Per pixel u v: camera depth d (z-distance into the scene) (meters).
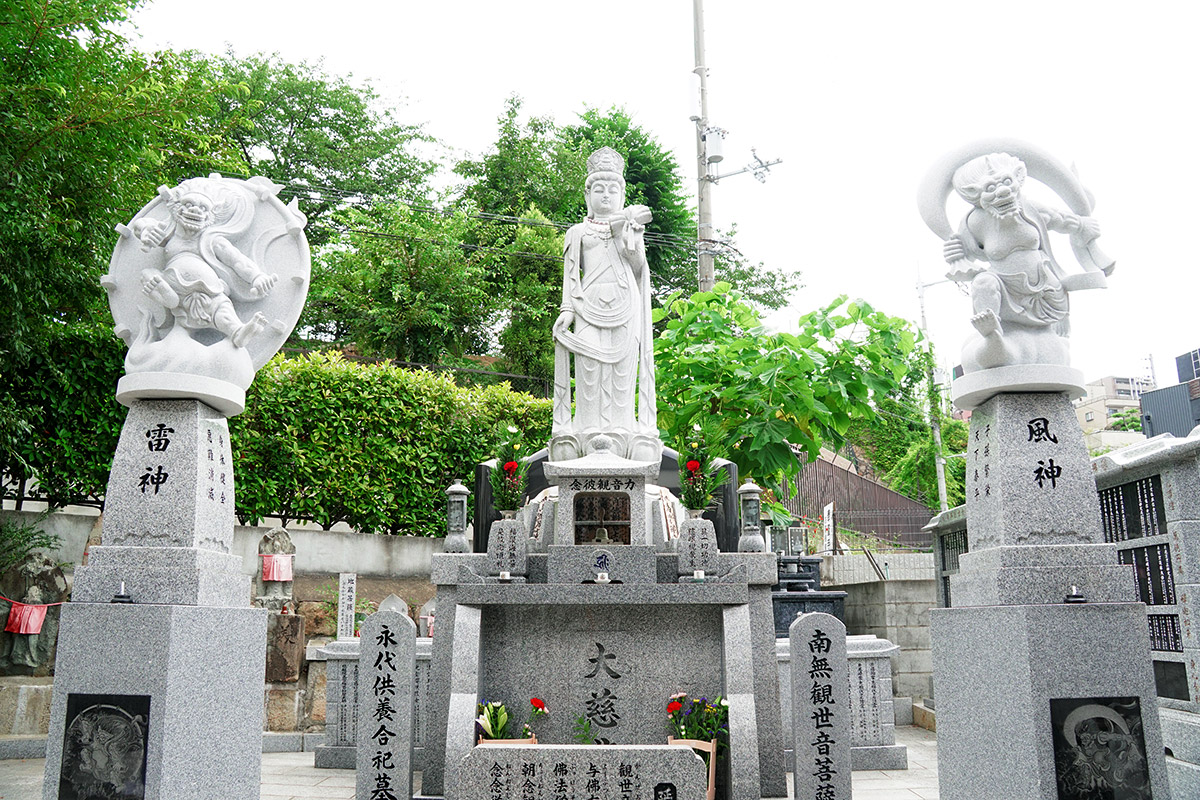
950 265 7.62
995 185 7.29
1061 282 7.38
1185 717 7.66
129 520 6.79
